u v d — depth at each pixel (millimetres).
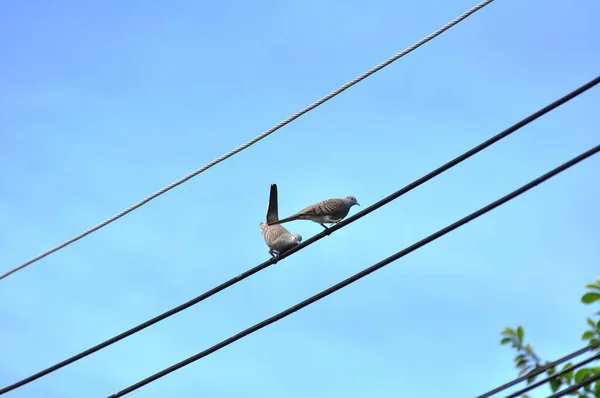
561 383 12914
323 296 14055
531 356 13422
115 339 15133
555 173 12867
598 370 12727
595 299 13211
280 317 14219
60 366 15383
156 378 14789
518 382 12664
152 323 15039
